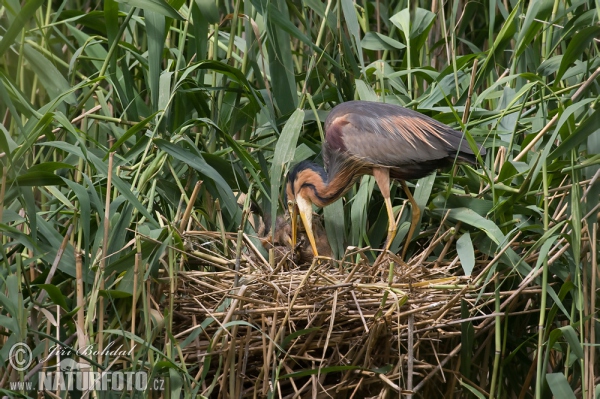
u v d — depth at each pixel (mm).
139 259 7762
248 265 9398
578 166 8781
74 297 8727
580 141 8336
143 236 7949
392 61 12055
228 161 9805
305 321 8492
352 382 8797
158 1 8992
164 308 8250
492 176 9000
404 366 8695
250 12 10406
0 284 8508
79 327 7625
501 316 9648
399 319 8305
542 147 10008
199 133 10336
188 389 7656
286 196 11805
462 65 10797
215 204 9680
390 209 9867
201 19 9766
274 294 8203
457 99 10609
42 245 8383
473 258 8695
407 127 9867
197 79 10242
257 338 8438
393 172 10141
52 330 8820
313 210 11953
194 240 9570
